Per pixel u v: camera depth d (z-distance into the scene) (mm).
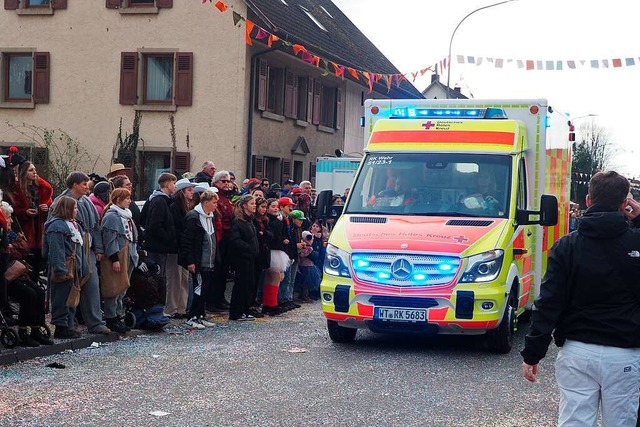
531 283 12891
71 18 27547
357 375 9453
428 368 9977
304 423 7324
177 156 26766
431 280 10641
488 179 11742
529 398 8492
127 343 11250
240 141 26453
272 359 10305
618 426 4957
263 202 14258
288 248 15164
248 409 7770
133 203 13117
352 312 10820
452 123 12344
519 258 11742
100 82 27344
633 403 4980
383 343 11734
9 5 27938
